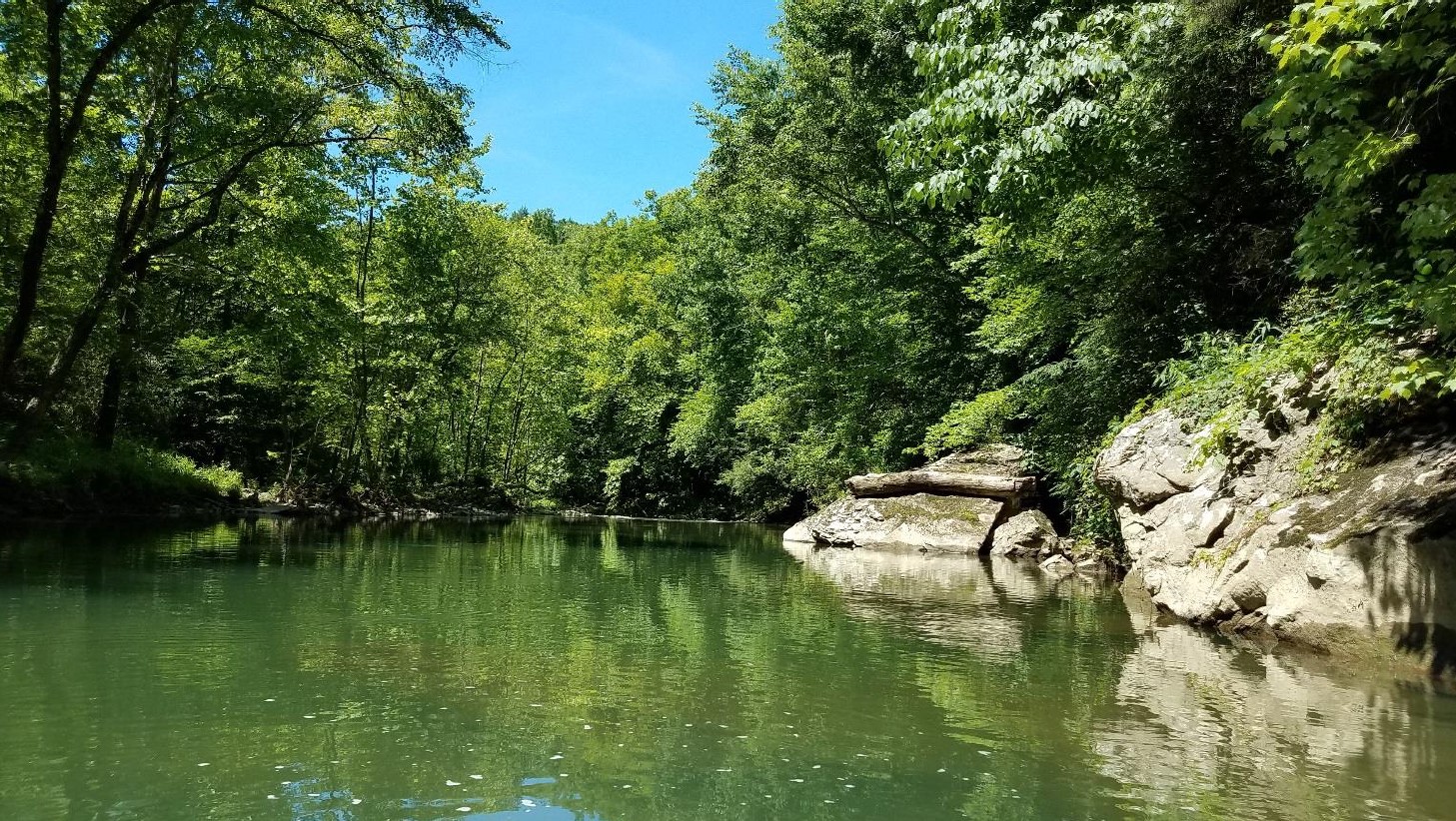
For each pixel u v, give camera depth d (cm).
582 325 4141
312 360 2267
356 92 1822
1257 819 325
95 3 1437
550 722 442
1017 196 972
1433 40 549
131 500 1830
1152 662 616
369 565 1140
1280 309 1043
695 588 1043
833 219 2455
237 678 509
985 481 1878
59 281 1662
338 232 2452
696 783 359
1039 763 391
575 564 1301
